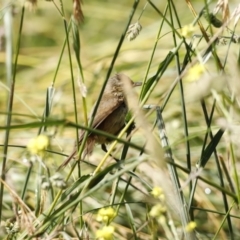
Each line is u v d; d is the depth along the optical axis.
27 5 6.98
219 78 5.70
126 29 7.12
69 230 8.84
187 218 7.16
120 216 10.04
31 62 15.55
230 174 9.02
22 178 10.86
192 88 5.82
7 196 10.55
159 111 7.64
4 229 7.48
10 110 7.57
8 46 10.48
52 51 16.69
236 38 7.31
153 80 7.35
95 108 7.41
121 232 9.82
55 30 17.97
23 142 11.85
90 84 14.09
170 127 11.38
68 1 17.89
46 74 15.11
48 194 8.11
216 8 7.13
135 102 6.29
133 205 10.58
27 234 7.32
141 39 15.33
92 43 17.22
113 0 18.61
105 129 9.88
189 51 7.51
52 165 8.26
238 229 10.46
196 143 11.83
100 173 6.52
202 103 7.56
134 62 14.71
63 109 12.78
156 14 17.44
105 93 10.10
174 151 11.51
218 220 10.48
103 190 10.77
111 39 16.86
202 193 10.77
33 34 17.80
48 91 8.07
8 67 10.16
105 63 13.90
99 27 17.66
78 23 6.85
